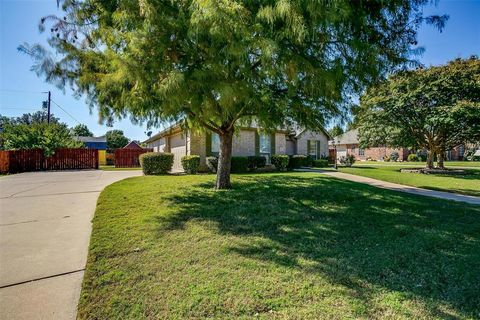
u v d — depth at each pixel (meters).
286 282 2.63
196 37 3.56
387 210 5.68
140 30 3.76
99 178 11.34
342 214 5.29
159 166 12.96
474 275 2.87
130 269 2.89
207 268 2.92
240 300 2.31
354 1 3.73
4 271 2.90
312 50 4.16
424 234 4.18
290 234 4.11
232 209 5.48
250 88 4.36
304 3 3.00
